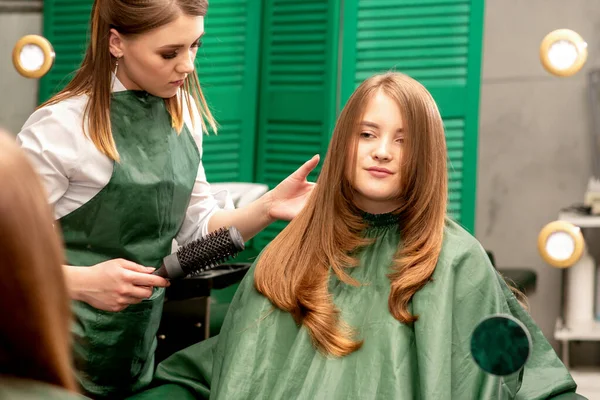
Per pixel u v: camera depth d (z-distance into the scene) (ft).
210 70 10.55
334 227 5.44
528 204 11.34
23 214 2.41
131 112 5.93
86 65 5.93
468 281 5.17
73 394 2.60
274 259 5.48
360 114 5.31
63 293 2.57
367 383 4.99
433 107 5.35
